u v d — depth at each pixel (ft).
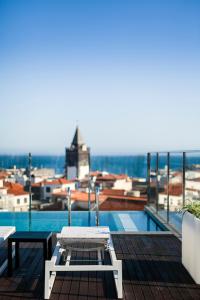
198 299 10.71
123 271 13.10
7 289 11.47
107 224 26.32
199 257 11.71
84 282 12.04
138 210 30.58
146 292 11.23
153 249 16.20
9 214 28.32
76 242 12.40
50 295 11.01
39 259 14.51
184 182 19.79
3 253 15.39
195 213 12.62
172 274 12.80
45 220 27.73
